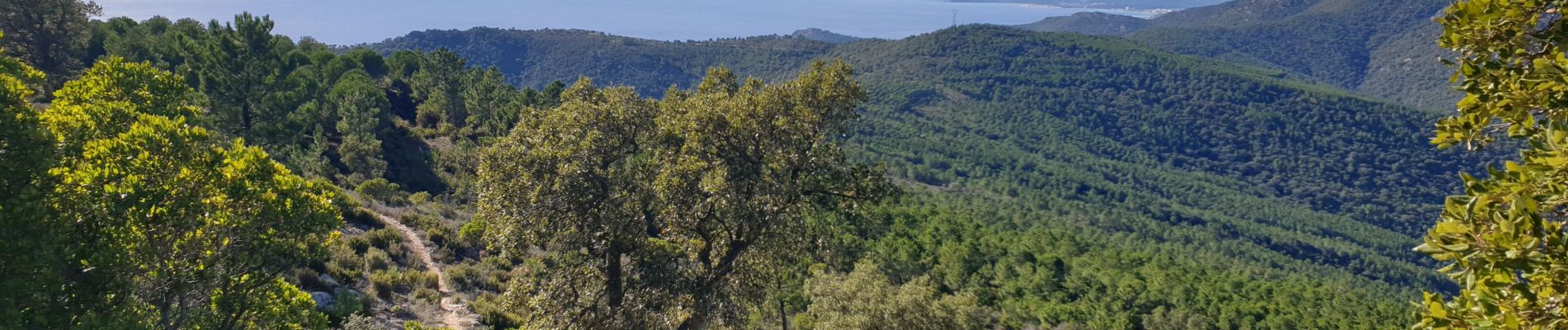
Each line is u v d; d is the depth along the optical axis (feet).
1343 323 193.06
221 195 34.96
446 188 161.07
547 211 47.80
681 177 46.57
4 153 30.76
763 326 86.28
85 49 167.84
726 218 49.88
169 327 34.22
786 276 78.18
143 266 32.99
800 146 48.42
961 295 71.97
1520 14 16.19
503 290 83.61
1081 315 171.83
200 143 36.01
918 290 68.23
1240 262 449.48
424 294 73.05
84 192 31.86
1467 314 15.46
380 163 148.97
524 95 215.10
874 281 69.72
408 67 300.40
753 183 45.88
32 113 32.12
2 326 27.76
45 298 29.78
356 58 268.00
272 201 35.78
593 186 48.57
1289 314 199.72
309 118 149.59
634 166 52.24
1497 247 13.85
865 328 66.39
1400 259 606.96
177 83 66.54
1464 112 18.06
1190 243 535.19
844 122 51.21
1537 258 13.35
